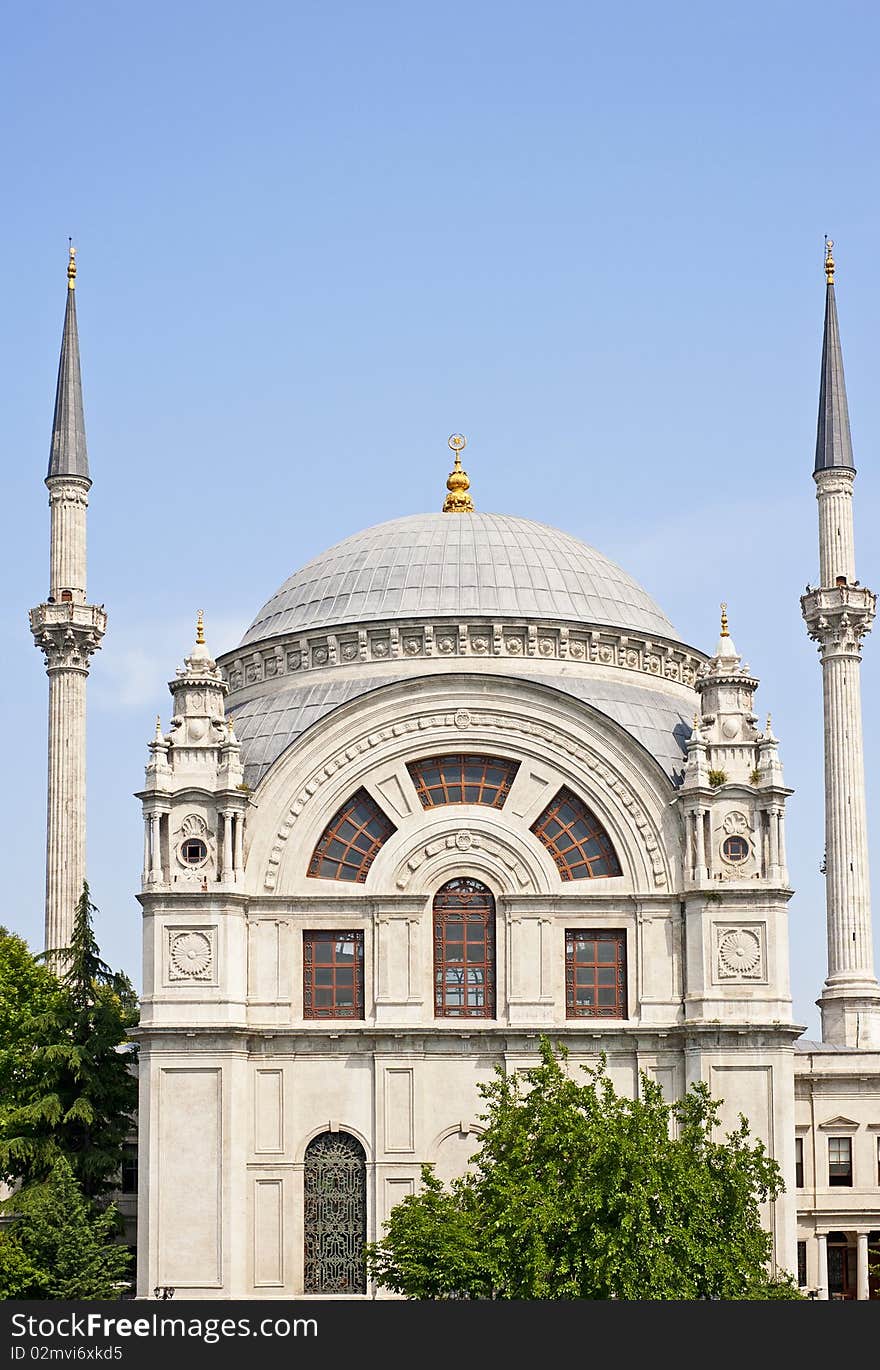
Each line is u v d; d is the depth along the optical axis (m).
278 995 80.31
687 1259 62.91
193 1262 77.19
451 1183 76.44
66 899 96.50
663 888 81.50
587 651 87.25
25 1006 87.06
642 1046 79.88
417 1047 79.62
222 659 92.44
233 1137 78.25
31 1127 83.56
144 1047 78.88
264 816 81.75
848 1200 88.56
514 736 82.88
